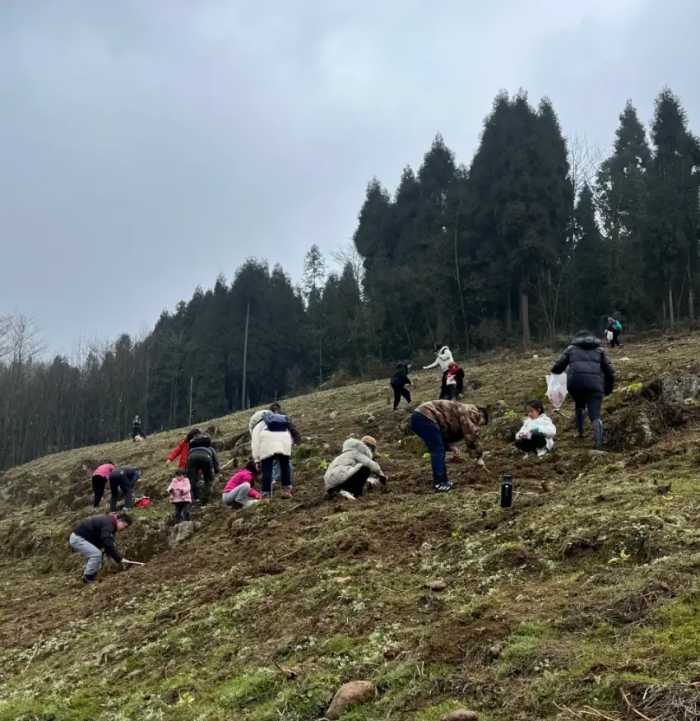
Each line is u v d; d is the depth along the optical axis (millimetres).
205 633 5656
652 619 3730
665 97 46750
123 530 11602
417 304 46375
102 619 7184
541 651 3670
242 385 59969
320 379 56312
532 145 41406
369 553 6508
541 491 7715
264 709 4094
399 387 18781
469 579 5242
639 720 2934
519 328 43625
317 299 66500
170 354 64312
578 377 9633
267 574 6691
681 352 18906
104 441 64062
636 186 42906
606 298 41031
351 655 4445
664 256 39312
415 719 3479
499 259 41031
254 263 63781
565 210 42844
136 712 4602
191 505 12180
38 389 63312
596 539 5168
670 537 4816
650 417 9406
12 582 11570
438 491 8461
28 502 23391
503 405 14711
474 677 3658
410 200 54094
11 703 5254
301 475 12805
